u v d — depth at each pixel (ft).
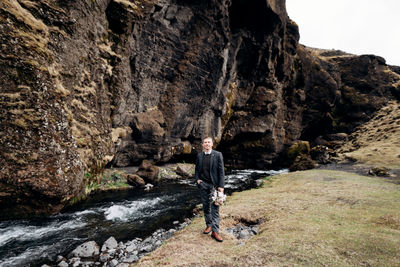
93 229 21.95
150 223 24.21
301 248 12.76
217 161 15.84
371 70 147.43
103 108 42.19
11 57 22.53
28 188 22.13
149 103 57.72
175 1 55.47
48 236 19.85
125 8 43.01
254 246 13.73
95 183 37.96
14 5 23.75
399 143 94.68
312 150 99.45
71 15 31.40
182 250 14.12
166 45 57.11
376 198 24.38
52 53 27.99
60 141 26.27
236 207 24.94
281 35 89.25
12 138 21.81
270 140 94.27
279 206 23.65
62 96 28.19
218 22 64.59
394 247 12.27
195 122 69.87
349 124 140.97
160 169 59.77
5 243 18.15
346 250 12.32
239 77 86.74
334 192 28.78
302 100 115.24
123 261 15.23
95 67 38.93
